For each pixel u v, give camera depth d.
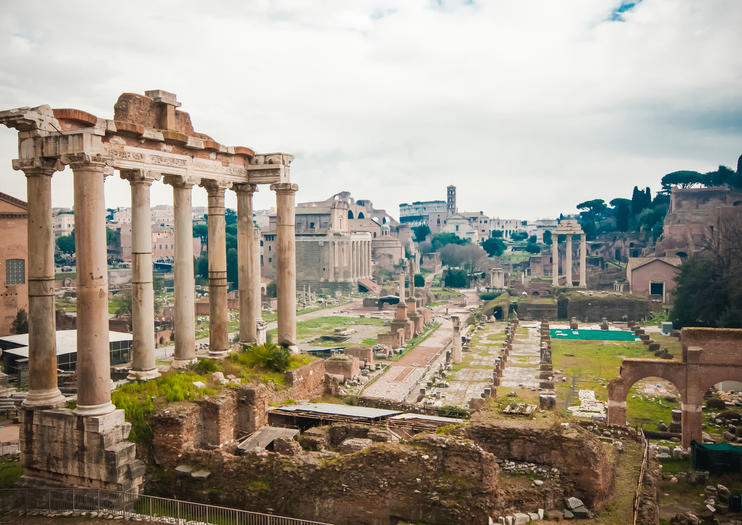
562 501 26.95
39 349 29.16
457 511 23.67
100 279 28.03
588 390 71.12
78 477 27.81
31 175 28.81
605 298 140.75
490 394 67.19
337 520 25.33
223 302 40.25
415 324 127.94
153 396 31.09
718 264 109.75
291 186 41.81
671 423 54.31
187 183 36.28
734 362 47.81
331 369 77.94
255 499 26.41
